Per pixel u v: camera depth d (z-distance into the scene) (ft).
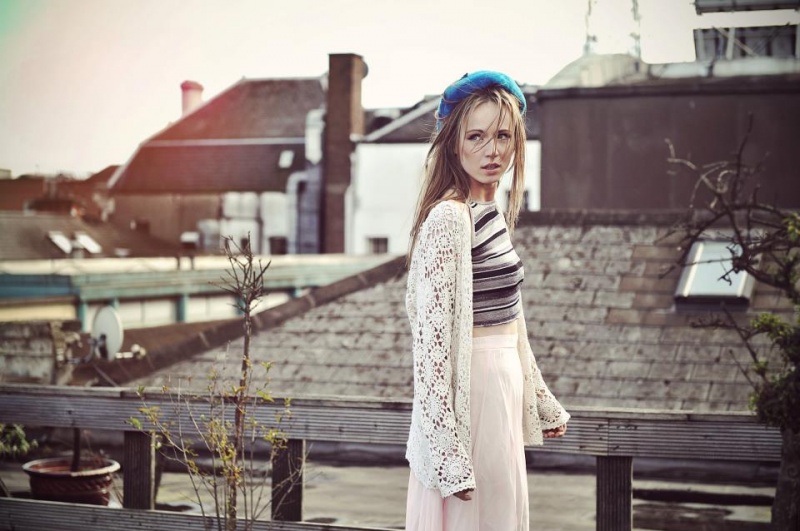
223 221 72.64
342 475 29.99
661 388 31.48
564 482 28.55
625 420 9.48
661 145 48.14
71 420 11.62
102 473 17.63
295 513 10.46
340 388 34.32
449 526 7.30
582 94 48.78
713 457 9.34
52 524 11.56
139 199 69.82
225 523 10.39
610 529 9.53
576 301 35.35
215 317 55.26
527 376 7.95
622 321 34.19
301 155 71.15
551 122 49.39
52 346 38.93
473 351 7.35
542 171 49.39
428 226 7.25
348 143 68.59
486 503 7.30
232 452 10.28
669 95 47.91
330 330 37.42
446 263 7.16
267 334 38.04
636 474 29.84
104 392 11.46
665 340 33.04
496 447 7.29
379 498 26.50
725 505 25.90
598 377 32.30
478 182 7.49
